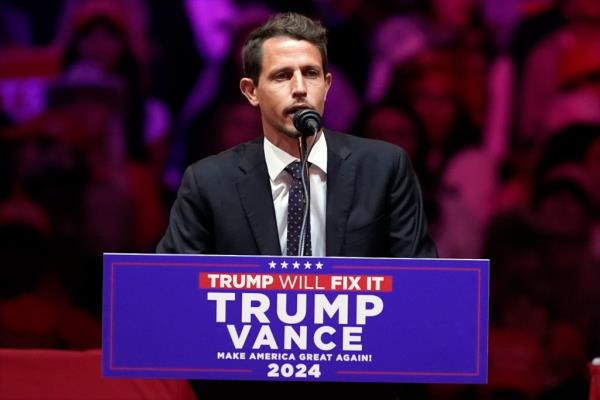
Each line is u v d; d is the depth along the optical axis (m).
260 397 6.87
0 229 16.48
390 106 16.31
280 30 7.13
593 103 16.14
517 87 16.27
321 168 7.40
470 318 6.03
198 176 7.55
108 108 16.44
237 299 6.03
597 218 16.19
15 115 16.47
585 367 16.14
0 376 7.68
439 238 16.42
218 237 7.38
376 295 6.02
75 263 16.52
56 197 16.48
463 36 16.27
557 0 16.12
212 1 16.36
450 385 16.14
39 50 16.45
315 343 6.02
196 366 6.04
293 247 7.23
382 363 6.02
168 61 16.41
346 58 16.30
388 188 7.52
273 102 7.07
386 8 16.25
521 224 16.30
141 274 6.05
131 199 16.48
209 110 16.41
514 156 16.31
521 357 16.23
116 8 16.41
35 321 16.45
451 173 16.38
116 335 6.05
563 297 16.23
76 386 7.71
